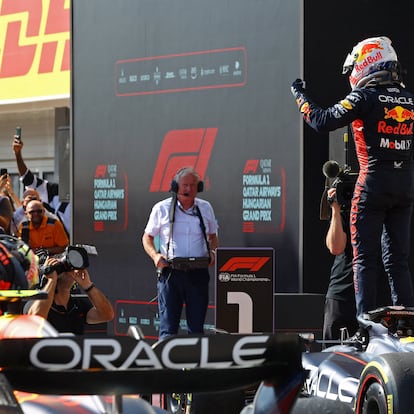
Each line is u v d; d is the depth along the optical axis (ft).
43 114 169.68
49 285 68.28
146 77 123.85
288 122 111.96
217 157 117.70
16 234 124.57
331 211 93.71
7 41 161.17
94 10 128.67
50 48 155.74
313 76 110.22
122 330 124.36
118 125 126.52
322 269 112.06
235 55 116.06
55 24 155.02
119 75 126.31
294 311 101.60
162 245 102.68
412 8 115.65
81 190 129.90
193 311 100.12
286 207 112.06
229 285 94.38
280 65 112.37
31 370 38.47
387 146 79.66
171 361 38.40
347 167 102.37
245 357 39.19
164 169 122.21
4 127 175.94
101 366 38.14
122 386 39.09
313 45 110.32
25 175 139.44
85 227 129.39
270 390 40.34
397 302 81.71
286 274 111.96
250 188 114.93
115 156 126.72
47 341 37.88
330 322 93.61
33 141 171.32
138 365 38.24
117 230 126.00
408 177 80.69
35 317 47.29
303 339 41.06
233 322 94.48
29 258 55.83
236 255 94.38
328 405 50.75
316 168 111.14
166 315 100.37
